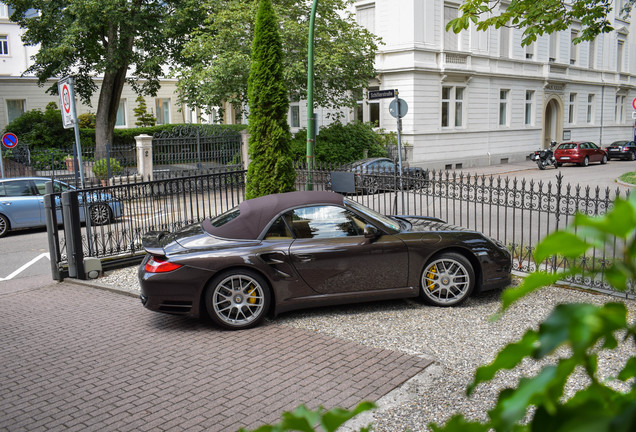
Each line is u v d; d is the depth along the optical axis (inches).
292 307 250.5
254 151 383.2
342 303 255.6
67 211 337.4
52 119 1146.0
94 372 202.4
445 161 1122.7
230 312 242.5
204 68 825.5
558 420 23.0
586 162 1195.9
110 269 361.4
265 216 256.1
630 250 22.5
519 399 24.1
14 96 1279.5
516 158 1314.0
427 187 367.2
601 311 22.9
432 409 163.3
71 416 169.5
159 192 383.6
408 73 1045.2
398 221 297.9
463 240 264.5
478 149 1206.3
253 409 167.8
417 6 1023.6
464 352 205.9
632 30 1740.9
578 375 170.4
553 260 306.7
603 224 21.6
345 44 860.0
